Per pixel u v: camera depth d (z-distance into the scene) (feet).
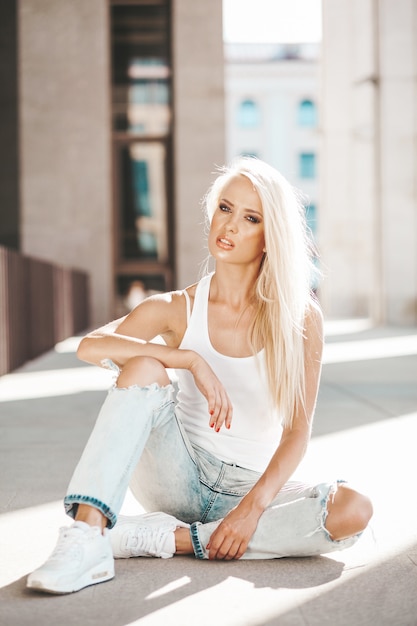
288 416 10.43
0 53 86.33
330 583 9.29
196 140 74.02
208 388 9.87
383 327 71.31
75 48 74.84
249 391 10.52
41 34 74.79
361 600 8.72
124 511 12.69
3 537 11.41
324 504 9.84
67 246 74.69
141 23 75.51
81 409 24.98
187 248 73.87
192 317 10.57
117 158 75.87
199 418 10.68
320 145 103.60
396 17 71.77
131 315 10.64
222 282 10.57
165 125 75.56
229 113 222.69
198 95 74.08
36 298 43.55
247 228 10.33
